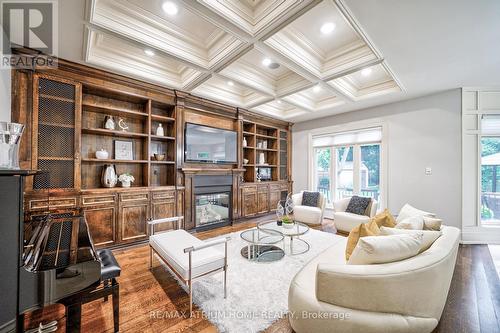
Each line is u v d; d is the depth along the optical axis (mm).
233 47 2475
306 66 2844
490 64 2822
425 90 3689
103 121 3344
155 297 1990
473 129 3602
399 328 1252
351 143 5004
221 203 4480
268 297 1963
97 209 2902
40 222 2018
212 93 4051
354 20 2014
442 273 1418
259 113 5152
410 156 4094
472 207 3609
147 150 3516
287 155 6078
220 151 4473
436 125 3818
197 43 2730
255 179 5234
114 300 1542
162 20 2348
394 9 1873
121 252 3037
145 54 3062
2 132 1196
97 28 2109
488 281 2346
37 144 2527
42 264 1373
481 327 1656
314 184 5781
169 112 3982
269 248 3127
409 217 2189
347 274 1307
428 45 2406
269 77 3678
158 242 2273
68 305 1323
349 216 3787
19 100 2416
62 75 2717
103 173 3230
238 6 2033
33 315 1739
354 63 2812
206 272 1862
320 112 4988
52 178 2631
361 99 4113
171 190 3656
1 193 1009
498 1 1770
